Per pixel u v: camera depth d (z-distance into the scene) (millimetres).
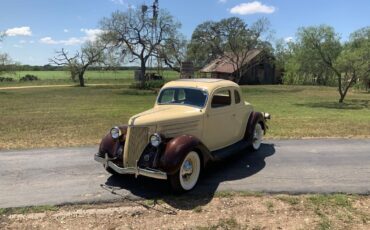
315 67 30234
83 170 7500
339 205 5766
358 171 7590
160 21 51812
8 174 7230
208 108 7238
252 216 5371
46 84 71688
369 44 27844
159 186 6559
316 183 6789
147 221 5195
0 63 58812
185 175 6285
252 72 65688
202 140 7203
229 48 57688
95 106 26125
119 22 50875
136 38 52031
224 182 6820
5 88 57094
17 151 9211
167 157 5938
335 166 7965
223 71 64625
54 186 6535
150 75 66812
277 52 62562
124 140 6492
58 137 11570
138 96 39656
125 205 5727
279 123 15367
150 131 6254
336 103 29859
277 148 9680
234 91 8172
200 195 6152
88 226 5035
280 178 7074
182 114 6766
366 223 5164
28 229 4949
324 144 10273
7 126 14375
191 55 66938
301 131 12766
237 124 8289
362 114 20641
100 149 6637
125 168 6141
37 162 8117
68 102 30312
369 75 28422
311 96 38688
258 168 7750
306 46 29281
